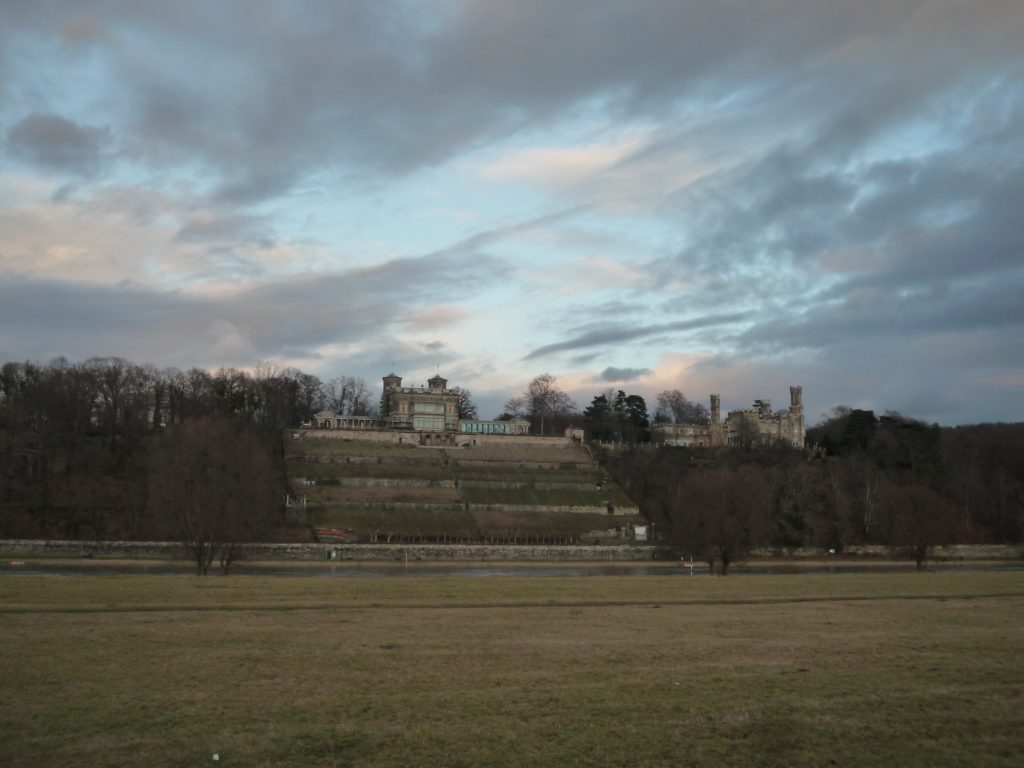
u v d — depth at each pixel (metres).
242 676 36.34
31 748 27.55
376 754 27.77
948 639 47.66
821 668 39.84
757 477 177.75
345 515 183.38
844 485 197.75
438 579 76.00
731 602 63.38
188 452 116.69
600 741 29.31
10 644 40.94
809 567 142.12
